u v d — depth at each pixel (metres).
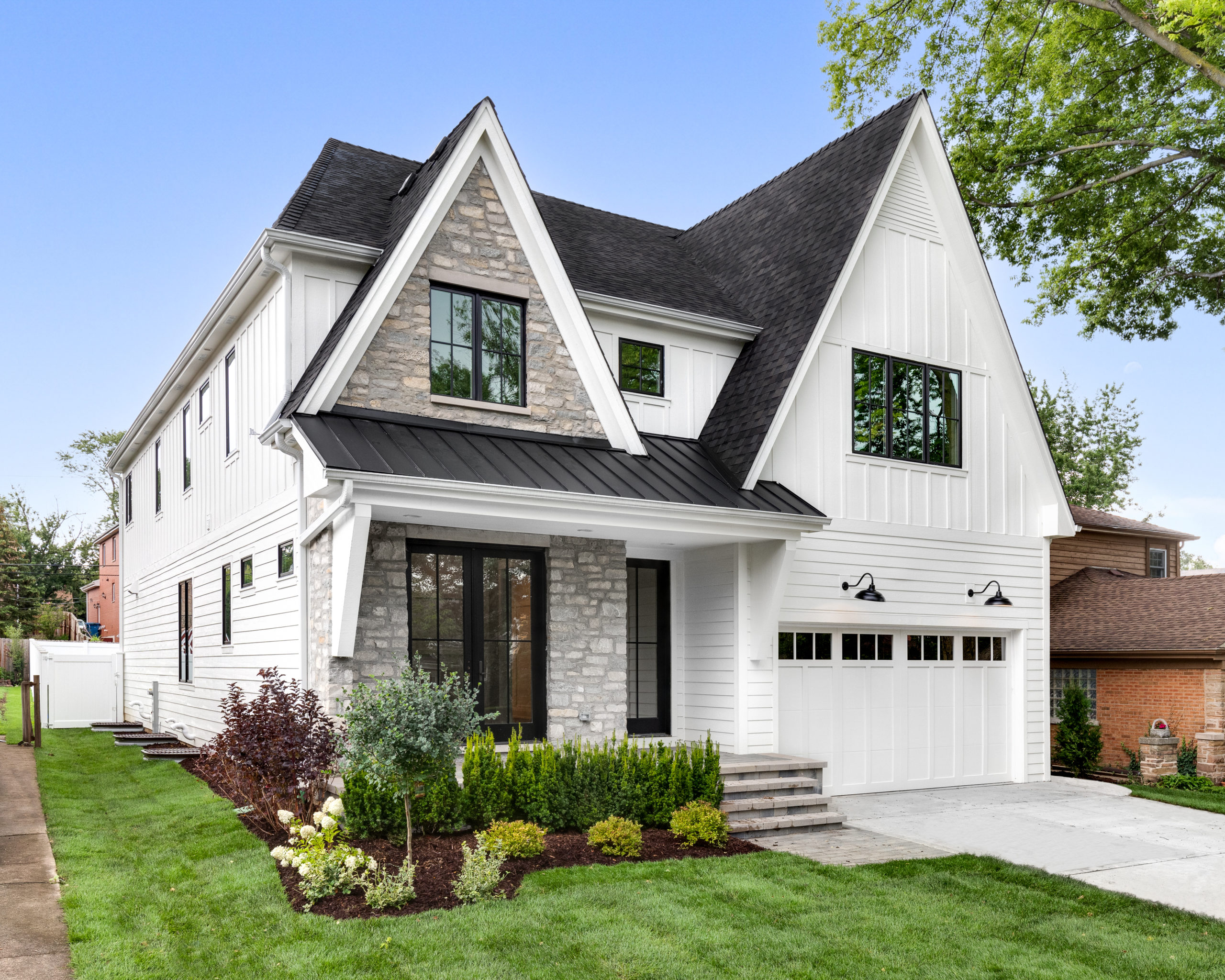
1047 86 20.16
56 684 21.84
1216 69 16.25
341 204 12.77
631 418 12.41
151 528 21.92
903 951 6.84
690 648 13.91
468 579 11.32
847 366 14.59
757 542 12.95
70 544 58.94
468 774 9.38
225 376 15.26
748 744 12.86
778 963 6.49
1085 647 18.80
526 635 11.66
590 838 9.11
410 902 7.37
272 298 12.38
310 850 7.61
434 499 9.60
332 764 9.73
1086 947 7.08
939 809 12.98
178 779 12.83
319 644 10.48
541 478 10.52
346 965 6.10
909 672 15.06
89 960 6.12
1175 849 10.72
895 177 15.60
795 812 11.17
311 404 10.26
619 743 11.91
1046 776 16.38
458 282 11.48
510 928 6.86
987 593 15.89
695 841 9.44
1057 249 22.30
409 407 10.98
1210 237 20.97
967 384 16.12
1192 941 7.30
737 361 14.91
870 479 14.67
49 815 10.40
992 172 21.45
